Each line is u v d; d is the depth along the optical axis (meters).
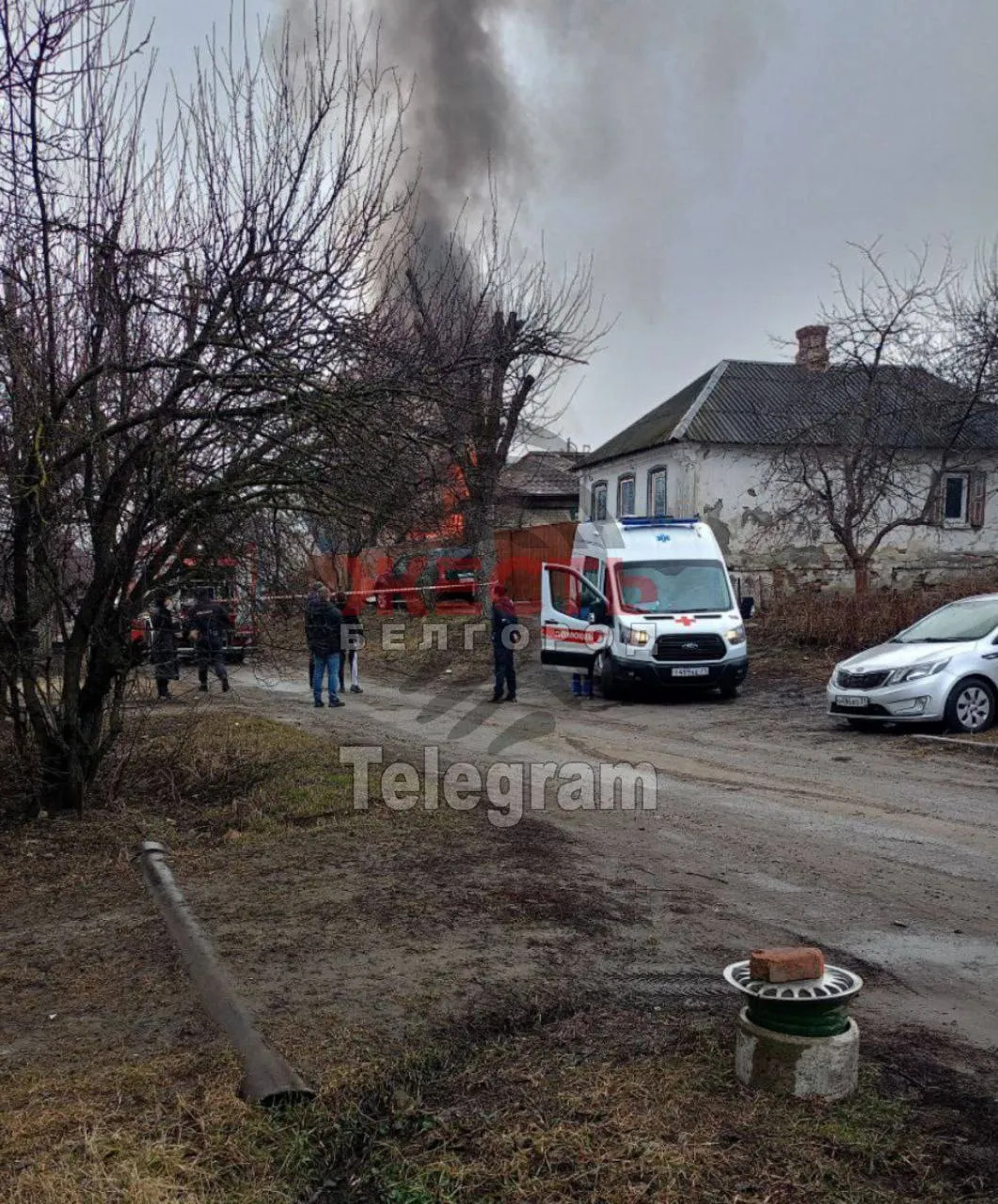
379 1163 3.24
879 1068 3.73
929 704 11.16
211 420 7.09
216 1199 2.96
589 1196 2.98
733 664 14.96
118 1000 4.41
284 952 4.93
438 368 8.16
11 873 6.46
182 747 9.73
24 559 7.18
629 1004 4.36
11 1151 3.15
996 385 19.44
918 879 6.23
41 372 6.83
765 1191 2.96
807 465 21.42
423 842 7.05
